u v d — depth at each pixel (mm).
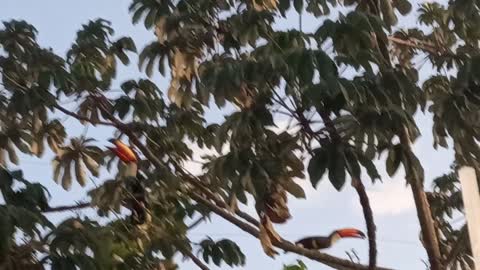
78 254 6551
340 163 7270
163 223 9375
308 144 7641
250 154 7961
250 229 9523
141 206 9359
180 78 9531
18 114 9242
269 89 7676
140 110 9852
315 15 8383
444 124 8281
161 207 9531
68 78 9289
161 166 9758
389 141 7508
